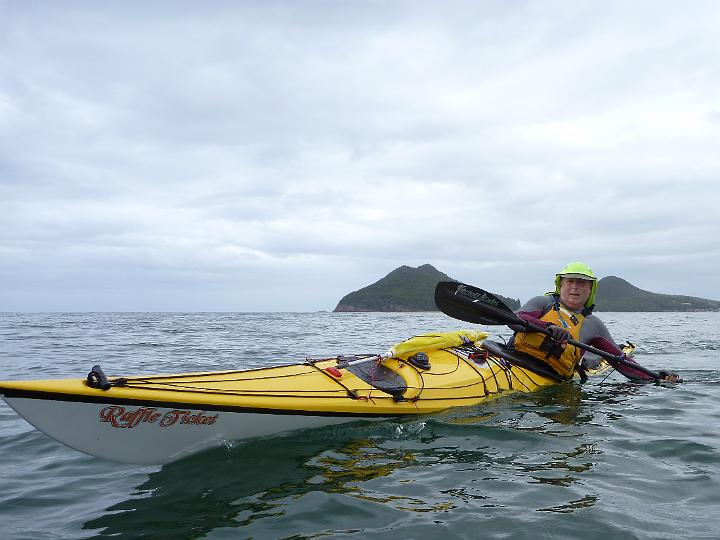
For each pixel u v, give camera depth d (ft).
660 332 68.08
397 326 94.58
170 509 10.72
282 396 14.57
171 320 120.06
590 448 14.28
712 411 18.66
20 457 14.44
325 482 11.86
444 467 12.81
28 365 33.68
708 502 10.80
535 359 22.15
